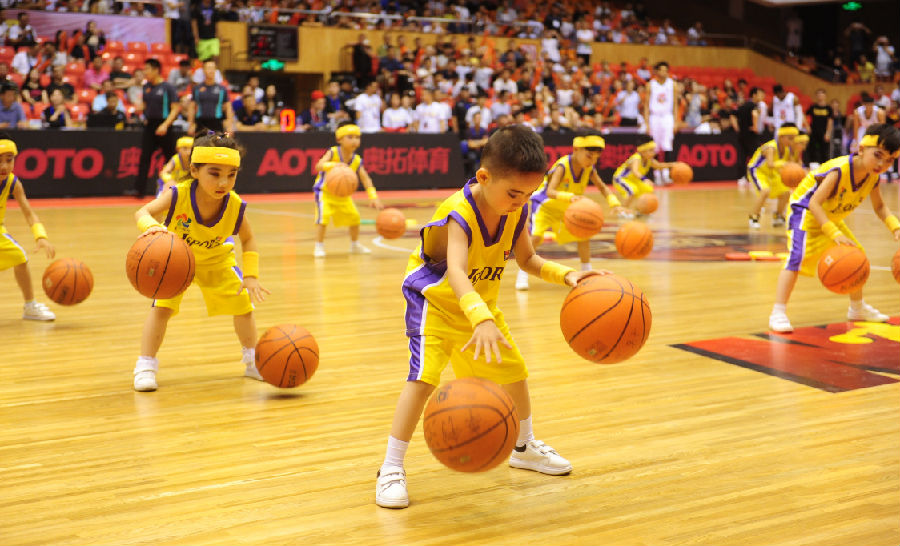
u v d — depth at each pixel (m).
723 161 21.72
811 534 2.87
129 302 7.11
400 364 5.18
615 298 3.11
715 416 4.16
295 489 3.30
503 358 3.30
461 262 3.04
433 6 24.62
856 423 4.04
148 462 3.59
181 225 4.51
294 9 22.30
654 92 20.56
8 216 13.27
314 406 4.37
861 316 6.28
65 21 19.52
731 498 3.18
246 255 4.67
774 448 3.71
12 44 18.25
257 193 17.03
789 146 12.40
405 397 3.18
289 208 14.98
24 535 2.88
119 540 2.85
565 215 7.57
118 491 3.28
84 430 4.00
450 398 2.85
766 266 8.93
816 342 5.62
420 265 3.31
